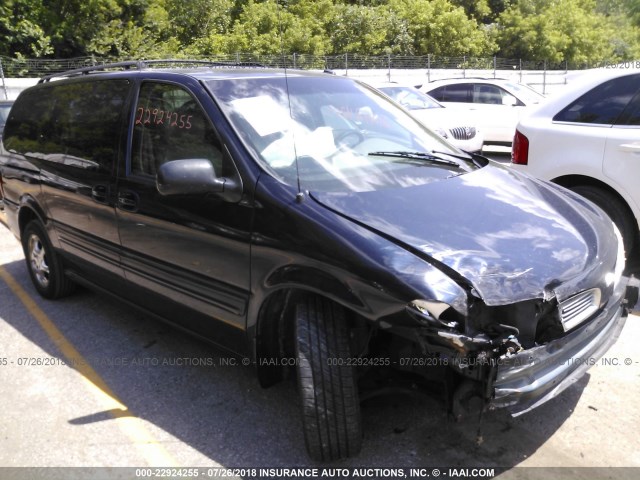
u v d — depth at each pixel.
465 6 44.34
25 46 23.36
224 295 3.09
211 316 3.22
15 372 3.86
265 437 3.08
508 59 40.16
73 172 4.19
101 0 24.45
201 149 3.24
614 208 4.92
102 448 3.05
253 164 2.99
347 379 2.60
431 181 3.18
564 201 3.32
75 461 2.95
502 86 12.30
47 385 3.68
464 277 2.39
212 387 3.58
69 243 4.41
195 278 3.25
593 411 3.19
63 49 24.73
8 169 5.17
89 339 4.30
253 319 2.94
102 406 3.43
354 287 2.48
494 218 2.85
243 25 25.48
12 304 5.04
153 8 26.88
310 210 2.73
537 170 5.29
